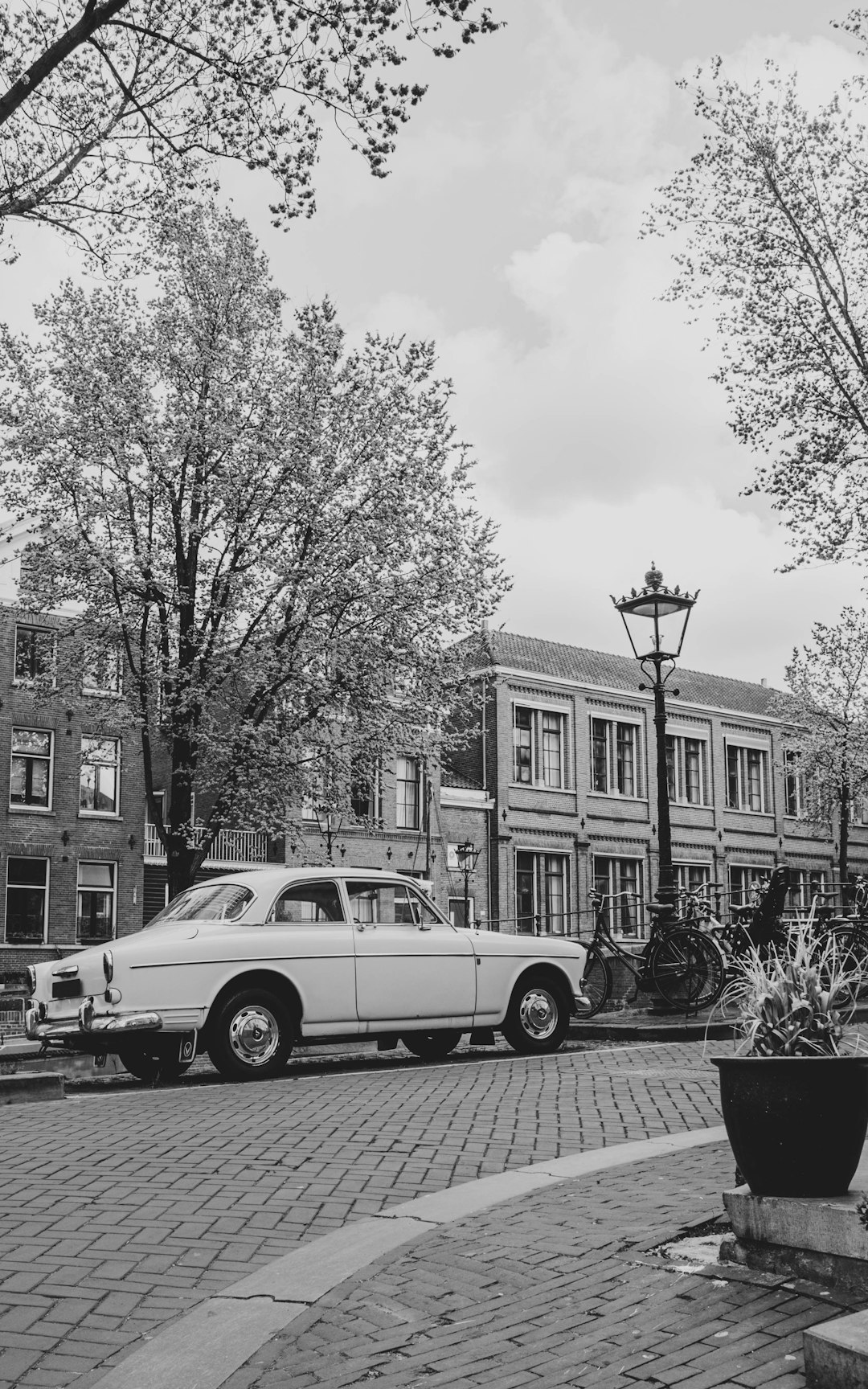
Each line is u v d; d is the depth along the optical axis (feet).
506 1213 17.84
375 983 37.06
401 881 39.17
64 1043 33.88
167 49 34.40
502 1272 14.97
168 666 64.44
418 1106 28.19
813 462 58.39
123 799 105.40
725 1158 20.89
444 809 126.62
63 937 100.12
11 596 98.12
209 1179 21.09
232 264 69.21
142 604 65.72
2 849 97.66
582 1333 12.46
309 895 37.29
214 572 66.69
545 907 133.69
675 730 152.05
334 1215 18.84
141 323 69.05
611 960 50.98
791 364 58.65
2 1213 19.01
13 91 30.09
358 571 66.85
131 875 104.99
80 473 65.05
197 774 65.67
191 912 36.86
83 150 34.99
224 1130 25.45
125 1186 20.59
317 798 69.21
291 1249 17.19
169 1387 12.42
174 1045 34.73
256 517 66.49
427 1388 11.62
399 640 67.31
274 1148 23.56
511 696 133.90
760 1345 11.34
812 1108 13.04
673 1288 13.20
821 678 124.36
